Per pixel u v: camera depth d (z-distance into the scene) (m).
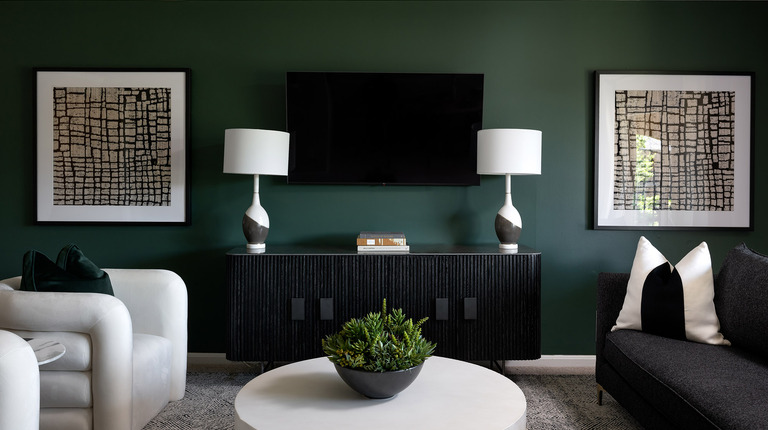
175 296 2.89
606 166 3.65
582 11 3.65
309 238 3.66
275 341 3.17
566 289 3.69
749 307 2.32
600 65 3.66
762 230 3.67
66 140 3.61
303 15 3.63
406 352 1.78
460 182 3.58
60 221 3.62
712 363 2.19
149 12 3.62
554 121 3.66
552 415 2.81
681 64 3.66
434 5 3.64
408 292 3.18
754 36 3.65
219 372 3.46
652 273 2.66
